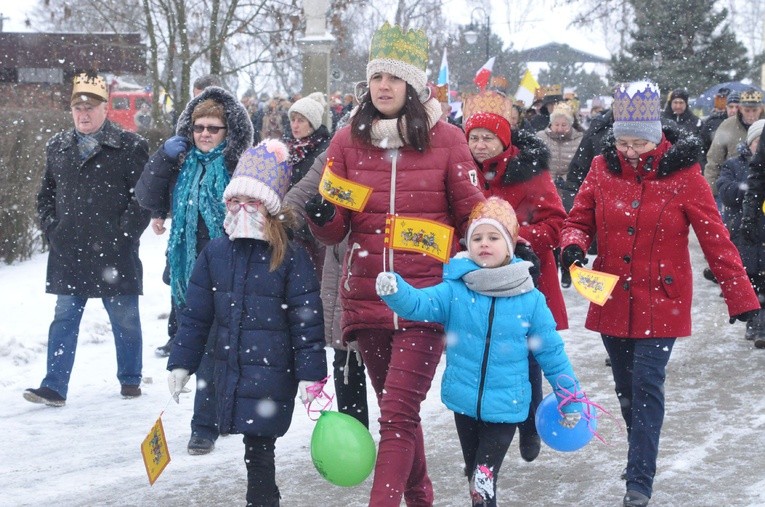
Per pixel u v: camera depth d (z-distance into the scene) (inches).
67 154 289.4
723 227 209.5
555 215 224.5
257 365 186.5
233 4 749.9
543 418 189.8
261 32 778.2
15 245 506.3
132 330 301.1
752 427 264.2
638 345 209.0
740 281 206.8
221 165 247.0
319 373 185.8
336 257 223.5
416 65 181.6
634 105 206.1
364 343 189.3
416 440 185.5
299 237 238.5
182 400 301.4
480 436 186.7
